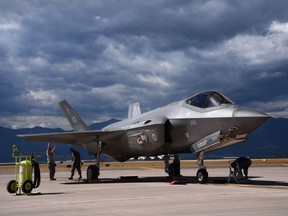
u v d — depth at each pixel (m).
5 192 14.52
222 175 23.77
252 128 15.45
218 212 8.53
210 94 17.28
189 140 17.50
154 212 8.70
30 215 8.64
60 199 11.56
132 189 14.47
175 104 18.98
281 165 41.31
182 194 12.29
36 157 13.82
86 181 19.64
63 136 20.00
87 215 8.48
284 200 10.51
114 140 20.55
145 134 18.50
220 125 16.14
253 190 13.45
